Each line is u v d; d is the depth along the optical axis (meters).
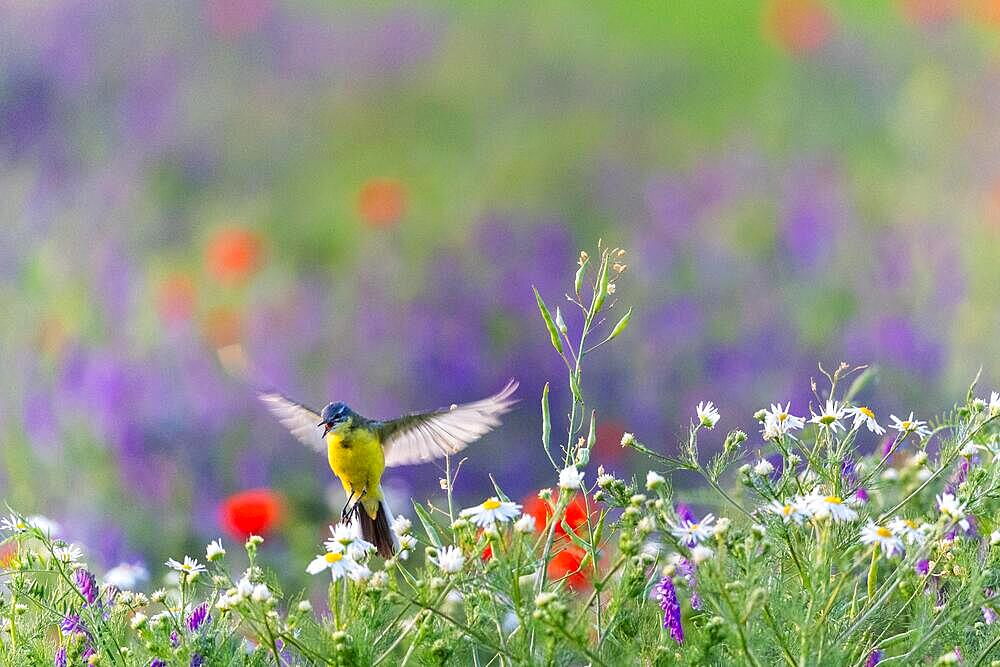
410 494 10.70
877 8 23.50
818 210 16.72
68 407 10.67
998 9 22.12
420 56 23.11
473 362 13.15
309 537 9.31
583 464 5.11
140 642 5.17
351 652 4.44
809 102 21.11
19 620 5.17
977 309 13.05
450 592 5.12
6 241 14.70
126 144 19.09
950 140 18.94
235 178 19.08
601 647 4.60
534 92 22.33
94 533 9.06
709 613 4.85
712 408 5.35
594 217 17.41
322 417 6.07
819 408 5.68
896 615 4.91
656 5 25.11
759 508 5.11
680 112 21.80
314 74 22.12
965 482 5.09
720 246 15.51
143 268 15.19
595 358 12.88
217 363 12.09
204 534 9.67
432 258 15.83
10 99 19.55
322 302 14.34
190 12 22.45
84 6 21.36
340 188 19.08
